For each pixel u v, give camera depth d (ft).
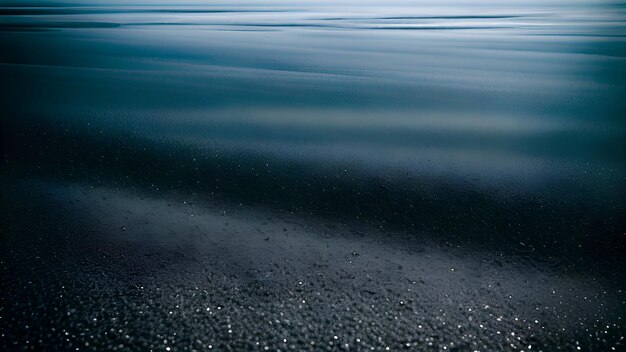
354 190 9.07
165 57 26.53
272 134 12.35
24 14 58.75
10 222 7.73
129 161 10.43
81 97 16.14
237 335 5.29
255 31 42.78
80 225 7.72
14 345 5.09
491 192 8.95
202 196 8.86
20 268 6.44
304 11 78.95
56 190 9.02
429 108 15.31
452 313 5.66
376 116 14.30
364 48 31.60
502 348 5.15
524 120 13.78
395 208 8.36
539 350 5.13
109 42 32.40
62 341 5.16
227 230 7.63
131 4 94.79
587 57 27.53
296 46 32.27
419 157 10.73
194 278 6.30
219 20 55.93
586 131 12.64
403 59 26.86
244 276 6.37
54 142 11.50
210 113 14.37
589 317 5.61
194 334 5.30
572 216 8.04
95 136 11.96
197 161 10.44
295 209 8.36
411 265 6.67
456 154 10.93
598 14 70.44
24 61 23.62
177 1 114.83
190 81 19.52
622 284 6.24
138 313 5.61
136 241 7.25
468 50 30.91
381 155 10.86
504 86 18.99
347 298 5.92
